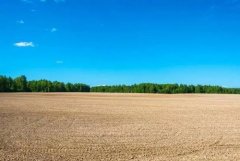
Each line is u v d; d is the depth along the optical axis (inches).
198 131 827.4
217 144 673.0
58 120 1017.5
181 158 560.1
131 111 1327.5
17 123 943.7
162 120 1043.9
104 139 713.0
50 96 2586.1
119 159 549.3
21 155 567.5
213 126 916.6
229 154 589.9
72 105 1589.6
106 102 1872.5
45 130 825.5
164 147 639.8
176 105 1691.7
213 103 1881.2
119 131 820.0
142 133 792.3
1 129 836.0
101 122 981.8
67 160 539.5
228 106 1643.7
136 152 597.0
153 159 552.1
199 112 1316.4
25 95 2726.4
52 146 638.5
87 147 632.4
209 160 548.7
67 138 721.0
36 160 537.3
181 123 975.6
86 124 937.5
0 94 2938.0
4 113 1190.9
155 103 1843.0
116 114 1203.9
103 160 542.0
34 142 674.2
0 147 627.2
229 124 958.4
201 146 652.1
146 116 1150.3
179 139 719.1
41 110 1312.7
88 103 1758.1
